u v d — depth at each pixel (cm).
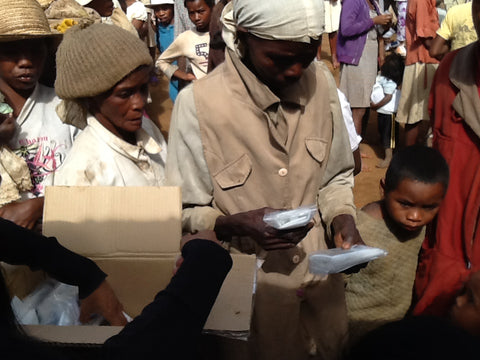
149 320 106
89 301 156
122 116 193
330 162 204
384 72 577
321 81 195
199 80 192
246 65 188
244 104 184
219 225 187
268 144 187
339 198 199
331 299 204
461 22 394
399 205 213
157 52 972
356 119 596
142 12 679
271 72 172
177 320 108
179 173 197
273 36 161
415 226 213
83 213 175
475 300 117
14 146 238
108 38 183
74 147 200
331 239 201
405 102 525
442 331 85
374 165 607
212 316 146
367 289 233
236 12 172
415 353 82
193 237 181
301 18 158
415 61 510
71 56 185
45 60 260
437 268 246
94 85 184
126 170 200
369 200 529
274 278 198
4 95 241
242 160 188
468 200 244
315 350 208
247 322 143
